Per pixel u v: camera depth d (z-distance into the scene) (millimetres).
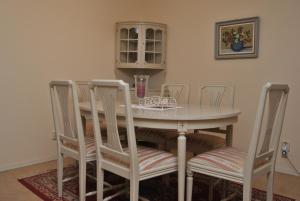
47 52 3213
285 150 2930
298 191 2463
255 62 3143
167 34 4012
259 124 1555
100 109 2061
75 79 3508
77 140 2008
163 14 4047
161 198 2283
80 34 3531
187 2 3756
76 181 2605
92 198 2219
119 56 3922
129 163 1680
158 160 1801
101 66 3809
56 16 3273
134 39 3873
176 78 3930
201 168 1777
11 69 2932
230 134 2338
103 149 1859
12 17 2902
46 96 3229
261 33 3084
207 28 3553
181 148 1831
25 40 3016
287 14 2895
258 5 3100
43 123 3221
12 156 2980
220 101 2820
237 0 3266
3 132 2904
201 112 2047
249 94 3203
